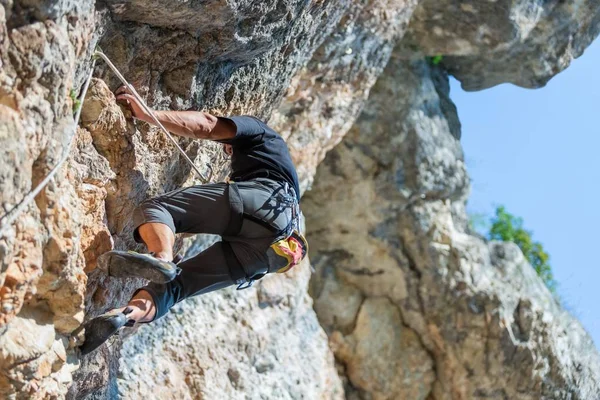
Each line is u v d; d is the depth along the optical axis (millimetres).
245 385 9000
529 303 11609
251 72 5871
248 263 4645
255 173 4781
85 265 4562
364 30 8789
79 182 4383
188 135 4734
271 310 9875
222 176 6426
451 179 11844
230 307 9297
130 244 5246
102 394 6355
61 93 3793
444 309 11500
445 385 11586
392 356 11648
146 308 4387
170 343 8422
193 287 4598
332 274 12000
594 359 12188
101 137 4566
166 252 4270
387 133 11602
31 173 3697
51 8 3553
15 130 3496
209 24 4824
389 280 11805
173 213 4496
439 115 12078
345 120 9734
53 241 3957
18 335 3934
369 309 11828
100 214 4633
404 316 11805
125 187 4832
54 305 4195
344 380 11562
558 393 11602
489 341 11359
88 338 4352
